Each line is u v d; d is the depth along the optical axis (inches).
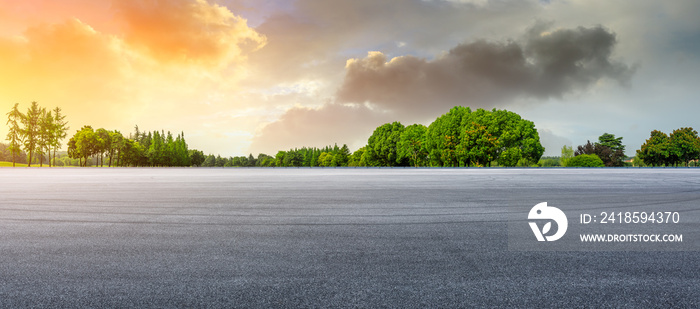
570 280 127.3
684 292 116.4
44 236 195.2
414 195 391.2
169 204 319.9
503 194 401.4
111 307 105.2
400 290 117.6
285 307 104.4
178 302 108.2
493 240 187.2
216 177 772.6
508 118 1996.8
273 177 765.9
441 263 146.6
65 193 418.9
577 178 709.9
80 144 2716.5
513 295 113.7
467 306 105.2
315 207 301.6
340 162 4082.2
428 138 2321.6
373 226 221.8
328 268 139.9
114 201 343.0
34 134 2493.8
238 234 199.2
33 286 121.5
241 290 117.5
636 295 114.0
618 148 2842.0
